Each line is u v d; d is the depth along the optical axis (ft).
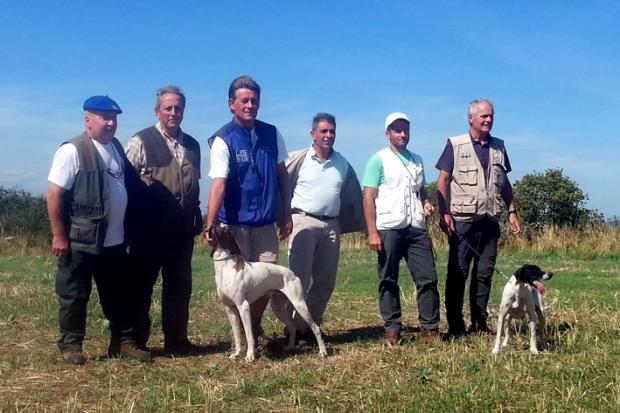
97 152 22.86
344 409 18.79
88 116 22.91
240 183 24.12
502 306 23.91
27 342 26.68
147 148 24.08
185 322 25.53
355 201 27.91
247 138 24.26
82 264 23.08
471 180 26.03
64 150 22.57
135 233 24.14
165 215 24.14
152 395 19.84
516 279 23.52
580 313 30.19
